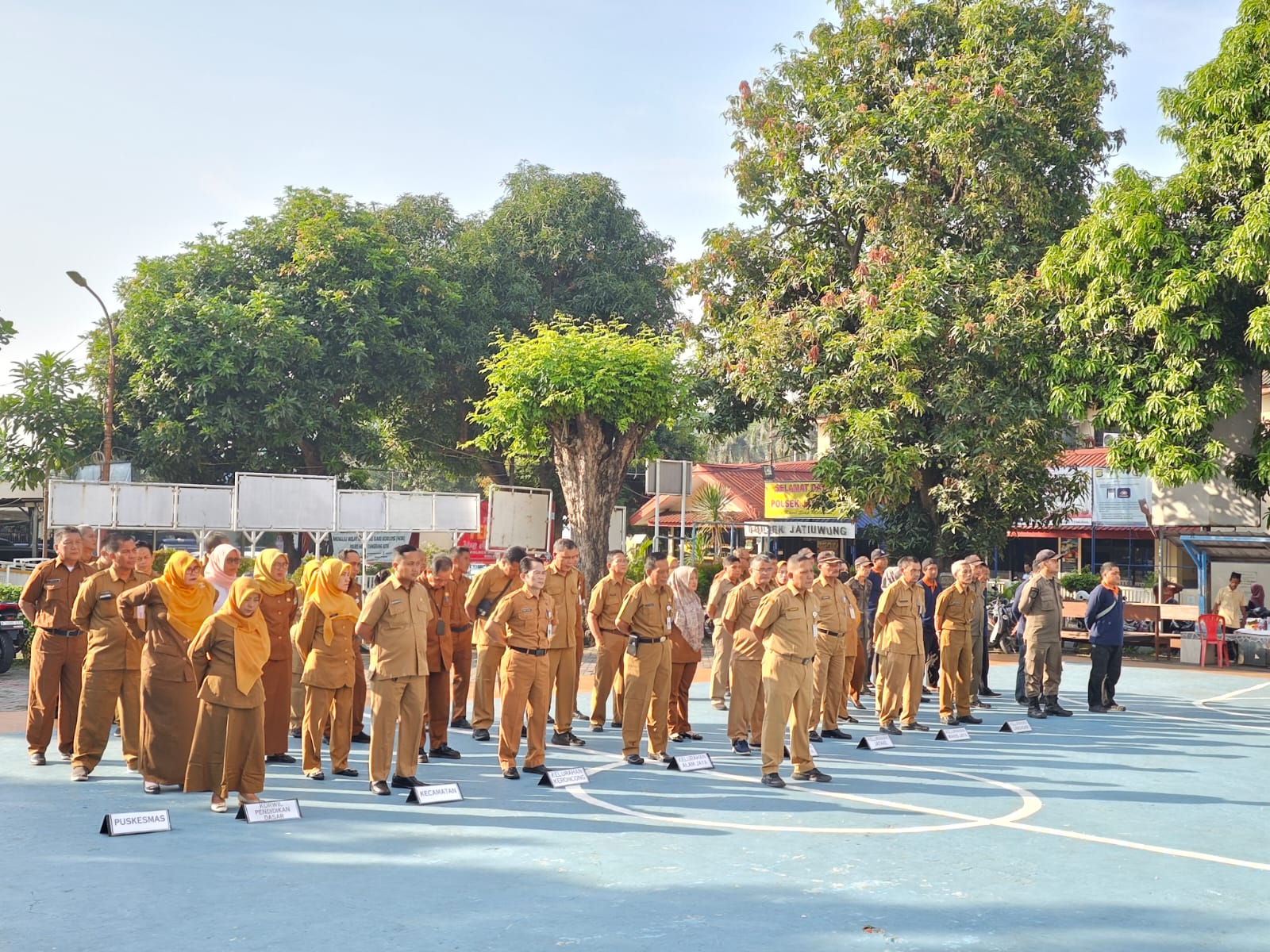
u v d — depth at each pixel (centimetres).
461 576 1373
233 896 654
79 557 1078
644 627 1130
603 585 1355
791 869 730
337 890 667
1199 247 2177
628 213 4606
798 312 2634
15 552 4316
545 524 2917
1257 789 1050
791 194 2711
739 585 1229
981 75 2511
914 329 2372
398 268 4044
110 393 3344
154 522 2692
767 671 1030
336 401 4069
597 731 1350
